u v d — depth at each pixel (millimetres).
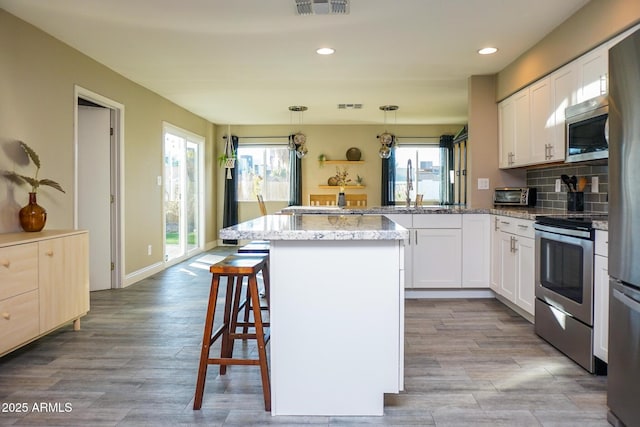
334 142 8523
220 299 4391
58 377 2492
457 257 4312
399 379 2047
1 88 3107
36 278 2814
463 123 8320
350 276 2039
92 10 3119
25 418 2029
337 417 2045
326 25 3406
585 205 3678
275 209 8695
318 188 8539
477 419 2016
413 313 3809
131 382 2426
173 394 2279
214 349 2945
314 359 2055
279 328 2055
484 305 4086
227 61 4352
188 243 7297
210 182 8281
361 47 3932
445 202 8234
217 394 2283
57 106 3711
